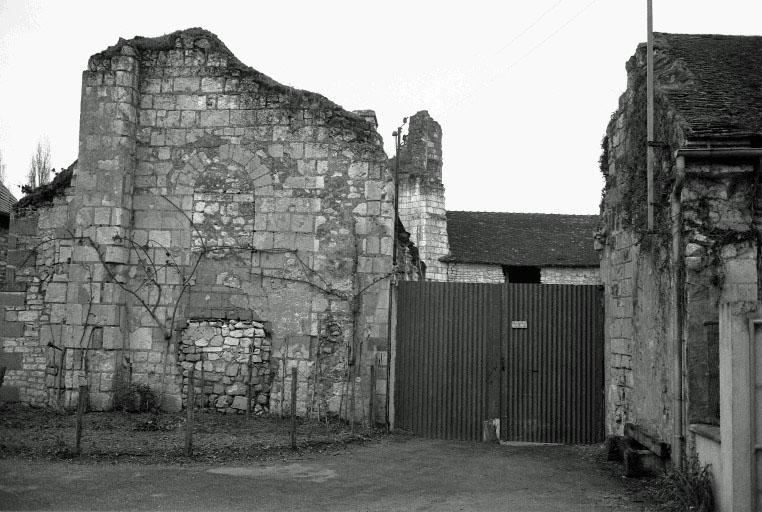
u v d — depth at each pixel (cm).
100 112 1416
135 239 1426
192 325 1402
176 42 1459
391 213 1402
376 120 1444
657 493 895
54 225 1474
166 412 1381
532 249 3238
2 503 780
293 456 1082
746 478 727
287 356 1388
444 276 3153
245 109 1438
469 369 1366
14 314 1472
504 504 843
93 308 1382
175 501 816
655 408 1041
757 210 909
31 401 1441
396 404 1376
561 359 1356
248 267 1409
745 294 896
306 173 1417
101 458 1005
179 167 1438
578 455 1195
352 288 1389
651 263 1062
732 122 928
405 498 867
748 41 1252
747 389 733
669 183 975
